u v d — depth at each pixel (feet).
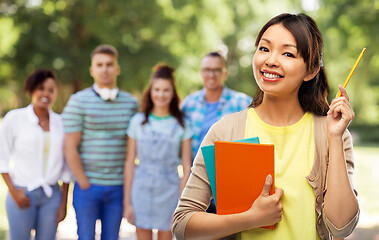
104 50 14.78
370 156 60.64
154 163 14.43
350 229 5.32
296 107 5.84
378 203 29.48
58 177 14.02
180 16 57.57
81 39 60.23
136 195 14.46
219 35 67.05
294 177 5.50
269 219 5.24
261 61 5.58
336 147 5.35
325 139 5.63
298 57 5.47
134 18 56.95
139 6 55.36
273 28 5.57
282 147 5.69
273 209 5.23
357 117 113.60
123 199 14.89
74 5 58.70
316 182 5.47
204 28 59.41
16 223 13.51
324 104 5.84
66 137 14.21
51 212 13.80
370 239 20.70
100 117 14.43
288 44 5.46
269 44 5.57
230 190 5.43
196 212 5.61
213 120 14.97
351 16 43.37
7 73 62.64
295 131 5.74
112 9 57.77
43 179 13.66
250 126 5.91
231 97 15.26
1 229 20.57
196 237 5.53
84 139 14.52
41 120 13.97
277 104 5.80
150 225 14.34
